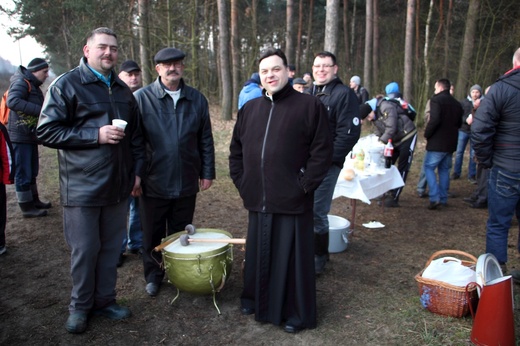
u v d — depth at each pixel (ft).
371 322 9.78
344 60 65.31
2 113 16.11
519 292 11.23
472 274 10.00
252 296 9.95
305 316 9.33
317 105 8.93
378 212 19.16
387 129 18.75
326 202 11.94
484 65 44.01
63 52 71.77
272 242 9.27
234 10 55.31
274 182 8.98
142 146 9.96
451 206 20.06
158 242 11.07
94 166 8.63
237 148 10.07
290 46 51.67
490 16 43.37
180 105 10.52
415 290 11.43
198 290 9.88
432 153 19.02
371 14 48.88
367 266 13.08
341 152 11.55
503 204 11.27
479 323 8.63
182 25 51.75
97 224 9.07
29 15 62.18
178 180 10.57
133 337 9.18
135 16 45.62
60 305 10.53
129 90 9.52
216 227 16.61
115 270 9.83
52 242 14.66
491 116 10.86
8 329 9.43
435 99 18.44
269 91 9.11
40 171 26.32
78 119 8.65
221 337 9.23
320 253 12.22
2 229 13.43
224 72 49.49
